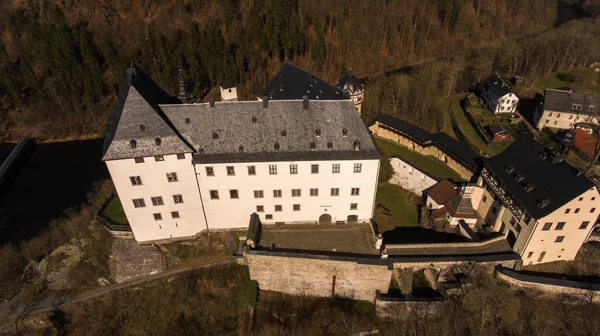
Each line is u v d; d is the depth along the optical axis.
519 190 55.44
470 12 157.75
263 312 53.34
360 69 130.50
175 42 131.88
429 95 94.62
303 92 80.12
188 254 57.66
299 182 55.22
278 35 125.88
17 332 52.47
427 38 141.50
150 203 54.59
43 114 106.19
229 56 115.12
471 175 70.50
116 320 52.78
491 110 104.19
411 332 49.41
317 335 50.28
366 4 141.38
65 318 53.56
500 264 54.25
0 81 107.75
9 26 124.31
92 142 103.12
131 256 57.22
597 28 132.50
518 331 48.56
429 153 82.12
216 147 52.75
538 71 124.88
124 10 140.62
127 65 110.62
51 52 110.88
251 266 53.62
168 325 51.88
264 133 53.75
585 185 49.31
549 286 51.62
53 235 61.25
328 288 54.53
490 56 127.06
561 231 52.72
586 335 48.34
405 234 64.31
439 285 53.41
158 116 50.69
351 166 54.09
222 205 56.75
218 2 146.00
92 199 67.75
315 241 56.59
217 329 51.25
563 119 93.62
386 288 53.09
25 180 87.50
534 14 160.62
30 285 56.03
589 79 122.19
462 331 48.84
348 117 55.00
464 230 60.78
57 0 138.25
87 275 56.53
